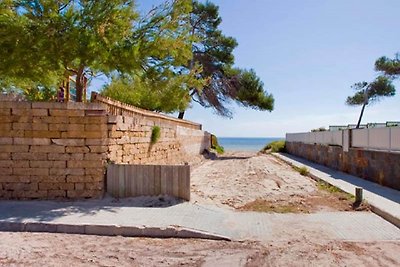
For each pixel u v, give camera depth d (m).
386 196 10.09
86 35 9.16
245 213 8.57
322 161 21.06
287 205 9.49
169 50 10.63
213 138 40.69
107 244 6.36
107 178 9.63
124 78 11.47
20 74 10.37
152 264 5.37
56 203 8.91
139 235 6.96
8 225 7.13
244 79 32.12
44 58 9.62
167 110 19.02
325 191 11.61
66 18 9.20
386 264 5.44
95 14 9.35
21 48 9.10
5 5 8.91
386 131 12.62
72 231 7.05
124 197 9.60
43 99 14.05
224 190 11.67
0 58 9.36
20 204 8.73
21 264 5.23
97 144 9.41
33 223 7.13
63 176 9.36
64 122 9.36
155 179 9.60
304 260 5.61
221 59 32.03
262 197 10.52
